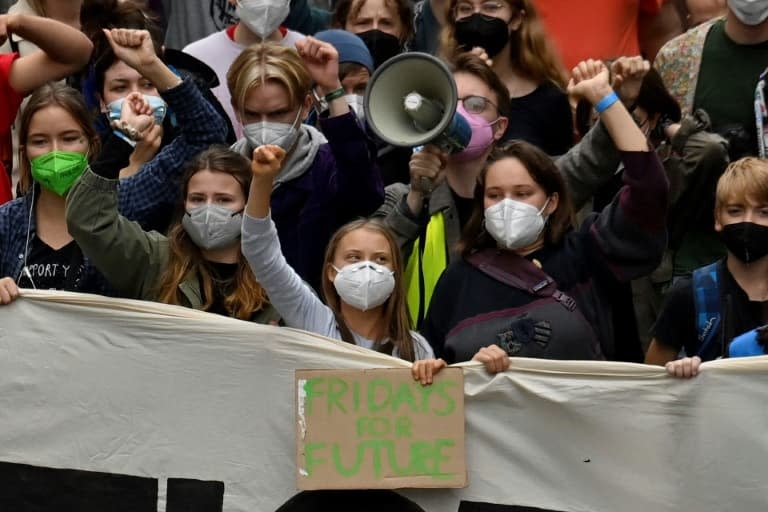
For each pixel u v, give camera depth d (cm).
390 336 1262
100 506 1223
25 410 1232
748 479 1168
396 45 1653
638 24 1775
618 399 1180
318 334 1216
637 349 1330
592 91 1290
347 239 1257
